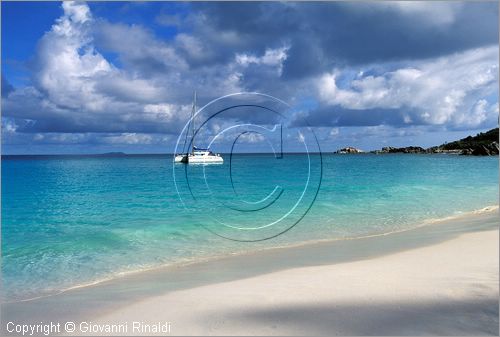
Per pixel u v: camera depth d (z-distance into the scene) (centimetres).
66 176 2945
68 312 397
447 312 351
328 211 1167
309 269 543
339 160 5934
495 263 520
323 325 333
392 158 6919
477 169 3472
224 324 344
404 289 419
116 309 398
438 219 1008
